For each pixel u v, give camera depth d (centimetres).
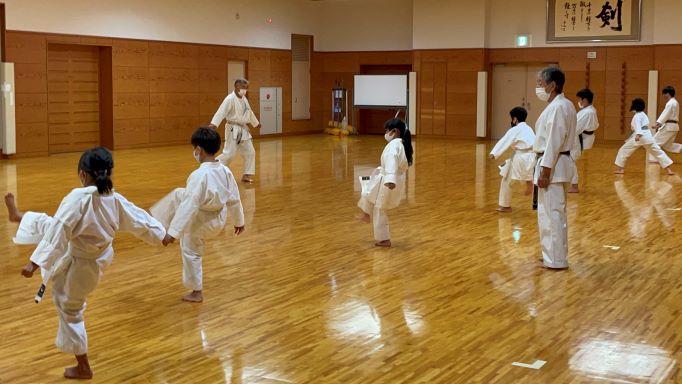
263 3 2186
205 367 409
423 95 2259
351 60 2412
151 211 529
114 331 473
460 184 1198
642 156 1647
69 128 1712
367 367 408
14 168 1367
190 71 1962
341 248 728
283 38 2275
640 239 763
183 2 1923
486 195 1080
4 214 886
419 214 923
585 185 1176
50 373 400
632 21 1969
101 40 1719
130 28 1786
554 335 463
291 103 2341
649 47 1955
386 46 2353
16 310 518
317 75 2438
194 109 1989
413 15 2255
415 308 525
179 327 482
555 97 630
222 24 2048
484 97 2166
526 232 808
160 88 1883
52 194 1043
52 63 1656
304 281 602
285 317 504
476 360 418
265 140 2120
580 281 598
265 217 896
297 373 399
